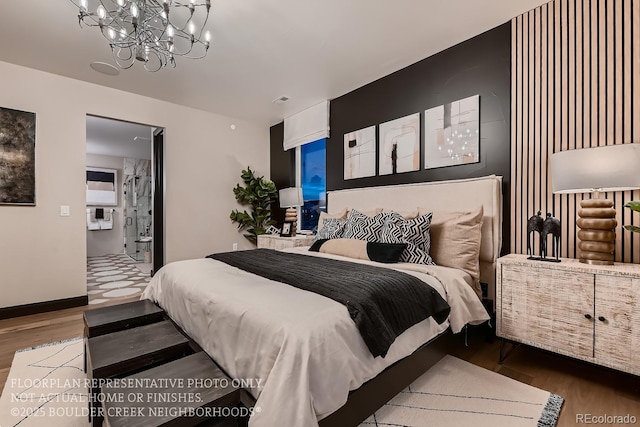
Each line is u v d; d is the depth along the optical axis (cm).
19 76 314
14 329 273
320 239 304
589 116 210
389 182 341
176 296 193
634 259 191
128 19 219
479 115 267
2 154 303
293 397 102
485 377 184
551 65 227
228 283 173
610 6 202
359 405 131
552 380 181
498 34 256
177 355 153
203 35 261
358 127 377
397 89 332
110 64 314
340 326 125
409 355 160
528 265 191
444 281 195
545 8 229
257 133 522
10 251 308
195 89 380
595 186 172
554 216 224
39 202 324
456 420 146
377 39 273
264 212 510
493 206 244
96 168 747
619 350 158
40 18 240
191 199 446
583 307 170
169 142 425
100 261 661
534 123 235
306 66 322
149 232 632
